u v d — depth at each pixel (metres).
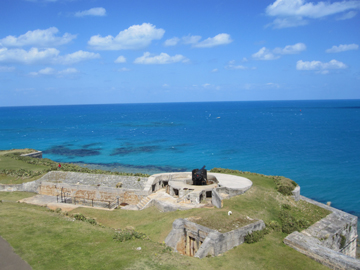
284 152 87.56
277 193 38.53
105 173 45.72
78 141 115.88
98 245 22.97
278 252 25.77
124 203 39.81
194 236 27.27
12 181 44.22
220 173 46.47
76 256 20.67
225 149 94.31
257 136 123.12
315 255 24.73
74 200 40.56
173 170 71.00
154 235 27.94
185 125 177.62
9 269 18.28
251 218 29.89
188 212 32.06
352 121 183.12
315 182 58.25
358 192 52.53
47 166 51.88
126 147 101.81
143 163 78.25
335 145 97.75
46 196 42.06
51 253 20.80
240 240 26.77
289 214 33.22
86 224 27.92
